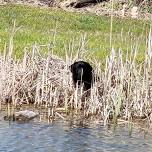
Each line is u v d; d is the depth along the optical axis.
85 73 17.84
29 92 18.53
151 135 15.34
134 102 17.08
